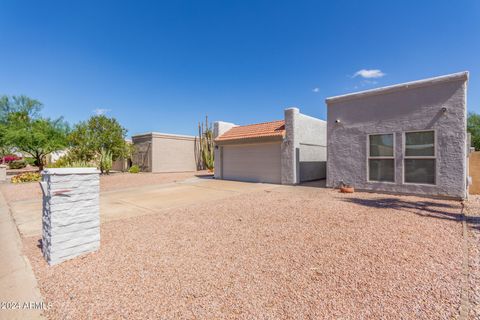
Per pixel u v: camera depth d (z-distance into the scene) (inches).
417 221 223.5
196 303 107.7
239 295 113.0
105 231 215.0
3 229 233.1
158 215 273.0
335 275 129.0
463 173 311.3
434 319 94.0
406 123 354.3
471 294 109.3
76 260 154.9
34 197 420.8
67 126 1043.9
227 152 679.1
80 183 162.6
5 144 860.0
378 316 96.3
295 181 531.8
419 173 347.3
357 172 407.8
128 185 572.7
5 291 121.4
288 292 114.5
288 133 538.9
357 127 406.6
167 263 148.0
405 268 134.6
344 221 227.8
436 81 325.4
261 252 161.6
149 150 953.5
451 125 318.3
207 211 285.4
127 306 106.6
